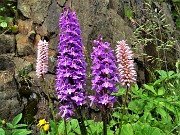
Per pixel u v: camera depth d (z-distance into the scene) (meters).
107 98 0.28
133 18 0.56
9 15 0.54
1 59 0.45
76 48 0.29
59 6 0.50
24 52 0.47
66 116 0.30
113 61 0.28
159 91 0.41
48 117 0.43
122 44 0.28
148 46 0.54
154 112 0.42
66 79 0.29
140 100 0.40
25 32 0.49
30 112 0.43
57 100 0.44
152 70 0.53
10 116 0.41
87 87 0.44
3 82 0.42
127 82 0.28
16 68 0.45
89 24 0.48
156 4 0.63
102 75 0.28
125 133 0.33
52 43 0.47
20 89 0.43
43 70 0.33
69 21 0.28
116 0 0.55
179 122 0.37
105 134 0.29
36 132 0.41
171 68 0.56
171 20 0.66
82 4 0.50
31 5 0.51
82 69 0.29
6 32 0.49
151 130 0.33
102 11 0.50
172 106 0.39
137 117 0.39
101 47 0.27
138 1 0.59
